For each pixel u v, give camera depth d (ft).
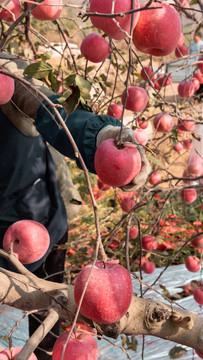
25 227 3.86
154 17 3.13
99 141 3.70
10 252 3.78
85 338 3.47
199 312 9.43
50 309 3.49
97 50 4.98
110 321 2.89
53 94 4.94
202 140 10.38
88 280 2.72
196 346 4.02
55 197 6.15
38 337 3.12
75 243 13.08
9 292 3.73
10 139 5.57
